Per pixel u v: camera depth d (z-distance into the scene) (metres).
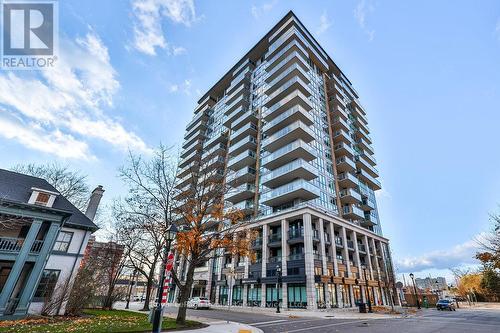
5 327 10.81
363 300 34.69
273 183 41.56
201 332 11.05
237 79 65.38
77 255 19.89
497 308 39.00
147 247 23.61
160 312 8.29
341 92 59.94
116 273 23.25
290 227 35.50
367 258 40.44
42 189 19.11
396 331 12.41
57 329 10.29
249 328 13.23
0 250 16.69
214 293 40.97
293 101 44.41
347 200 45.22
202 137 70.00
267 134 48.72
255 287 34.75
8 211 17.25
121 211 19.86
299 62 50.56
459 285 69.12
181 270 48.88
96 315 16.47
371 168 57.28
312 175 38.38
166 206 16.02
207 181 17.28
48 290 17.50
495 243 15.52
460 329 12.94
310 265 29.58
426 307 42.75
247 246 16.78
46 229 19.41
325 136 50.22
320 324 15.40
